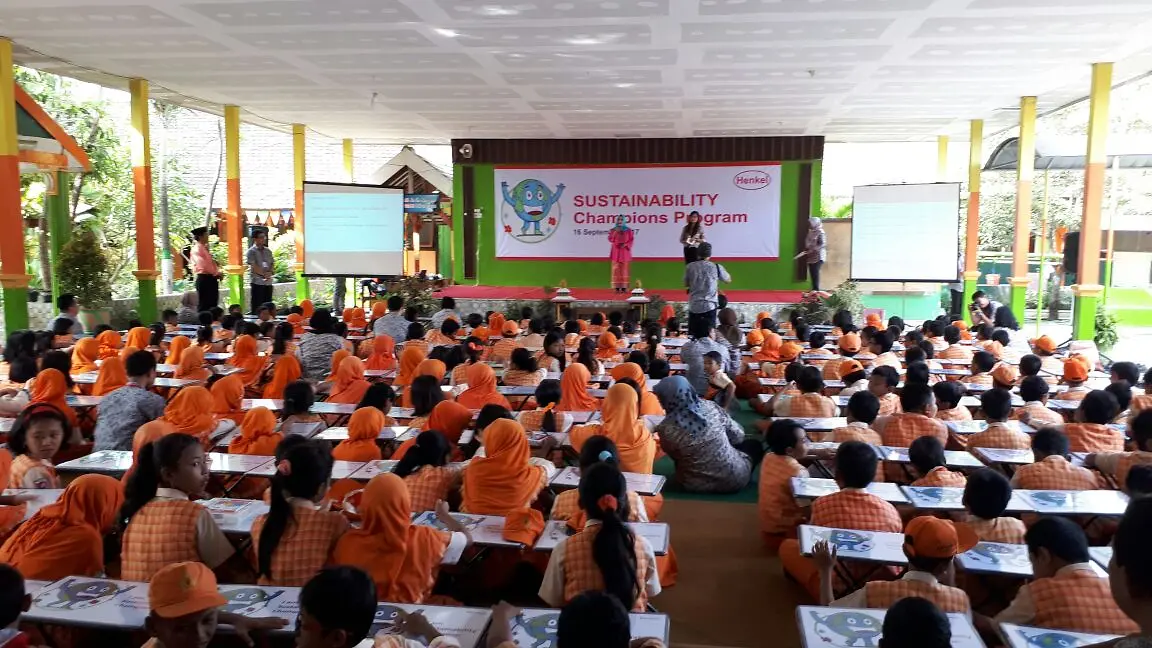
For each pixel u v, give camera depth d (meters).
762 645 3.74
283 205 22.58
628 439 4.88
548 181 17.19
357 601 2.08
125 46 9.73
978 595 3.50
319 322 8.47
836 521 3.60
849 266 16.14
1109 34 8.73
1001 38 8.91
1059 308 17.94
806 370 6.35
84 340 7.76
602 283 17.27
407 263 19.39
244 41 9.37
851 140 18.12
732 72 10.71
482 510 3.82
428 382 5.50
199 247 12.91
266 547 2.99
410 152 17.89
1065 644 2.46
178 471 3.26
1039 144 14.19
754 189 16.69
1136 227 20.05
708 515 5.43
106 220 17.59
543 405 5.60
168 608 2.21
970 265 15.02
